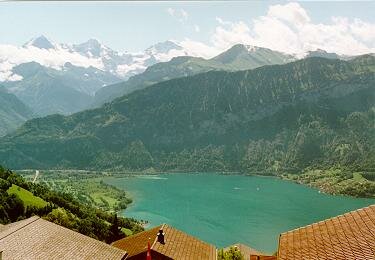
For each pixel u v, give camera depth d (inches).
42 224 2908.5
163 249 2935.5
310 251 1546.5
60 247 2630.4
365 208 1675.7
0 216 6884.8
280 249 1678.2
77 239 2854.3
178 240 3221.0
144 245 3024.1
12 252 2367.1
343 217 1690.5
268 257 2425.0
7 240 2474.2
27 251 2439.7
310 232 1705.2
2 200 7165.4
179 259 2891.2
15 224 3304.6
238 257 4564.5
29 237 2620.6
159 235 3038.9
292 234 1768.0
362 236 1483.8
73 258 2561.5
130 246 3228.3
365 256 1355.8
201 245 3339.1
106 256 2765.7
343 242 1501.0
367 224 1549.0
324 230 1660.9
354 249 1424.7
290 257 1567.4
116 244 3440.0
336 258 1416.1
